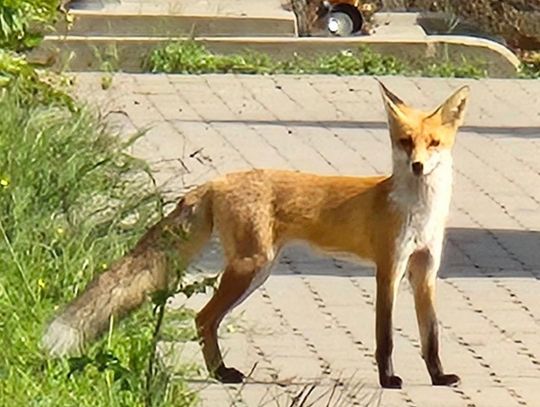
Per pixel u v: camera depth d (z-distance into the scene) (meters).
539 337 12.72
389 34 27.86
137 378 10.00
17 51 15.95
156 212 13.65
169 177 17.52
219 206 11.39
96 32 25.95
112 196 13.96
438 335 11.96
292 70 25.62
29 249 12.38
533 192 18.25
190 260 11.49
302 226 11.45
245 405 10.67
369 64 26.06
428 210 11.27
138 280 11.14
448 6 31.78
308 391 10.84
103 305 11.04
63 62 23.03
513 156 20.23
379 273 11.33
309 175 11.56
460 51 27.06
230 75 25.00
